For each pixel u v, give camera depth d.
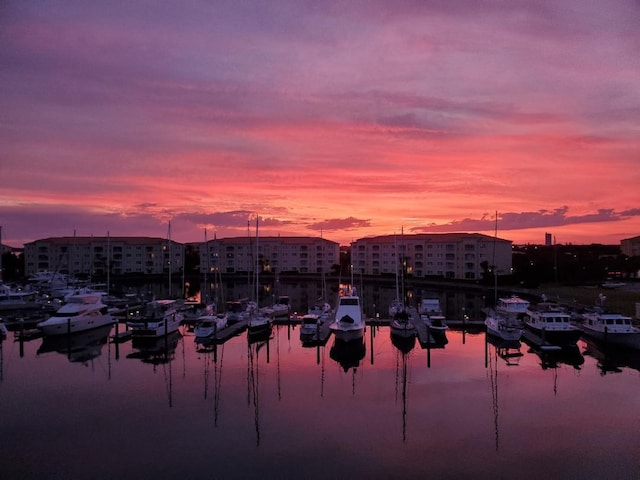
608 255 168.00
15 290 93.88
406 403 32.97
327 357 46.12
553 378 38.56
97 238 163.50
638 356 45.94
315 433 28.31
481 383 37.31
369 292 111.75
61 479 23.42
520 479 23.28
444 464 24.70
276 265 163.00
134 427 29.23
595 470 24.06
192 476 23.59
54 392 35.66
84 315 58.19
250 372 40.84
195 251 187.00
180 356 47.09
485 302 90.81
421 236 152.25
